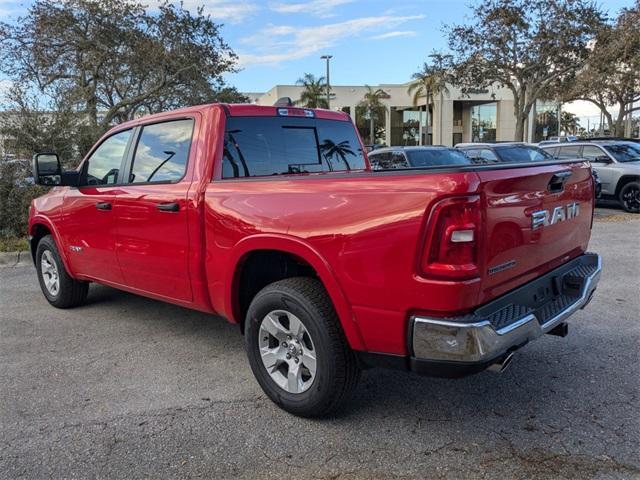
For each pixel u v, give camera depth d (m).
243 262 3.66
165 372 4.25
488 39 25.36
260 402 3.72
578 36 23.92
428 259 2.72
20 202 10.23
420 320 2.78
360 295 2.99
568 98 32.72
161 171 4.36
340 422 3.43
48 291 6.07
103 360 4.50
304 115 4.70
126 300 6.26
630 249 8.58
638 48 24.14
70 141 11.41
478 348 2.67
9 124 10.91
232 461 3.05
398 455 3.07
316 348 3.25
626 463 2.93
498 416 3.46
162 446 3.20
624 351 4.42
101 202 4.78
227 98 29.75
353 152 5.14
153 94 23.91
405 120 66.25
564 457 3.00
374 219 2.89
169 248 4.16
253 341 3.64
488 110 67.06
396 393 3.81
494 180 2.79
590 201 4.06
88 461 3.07
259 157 4.27
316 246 3.14
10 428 3.43
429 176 2.74
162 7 23.25
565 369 4.12
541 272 3.44
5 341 4.98
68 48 23.12
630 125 38.59
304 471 2.95
